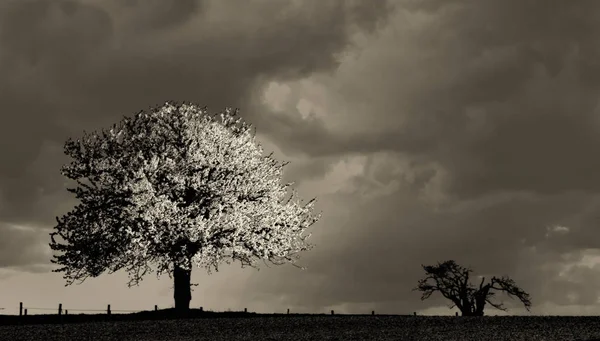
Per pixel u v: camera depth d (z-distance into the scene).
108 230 43.03
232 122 48.75
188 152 45.34
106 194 43.38
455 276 63.31
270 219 46.09
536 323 32.34
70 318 40.84
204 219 43.69
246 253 44.88
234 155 47.31
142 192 42.81
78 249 42.59
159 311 44.53
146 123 47.09
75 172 44.19
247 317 40.94
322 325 33.00
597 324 31.52
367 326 32.19
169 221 42.19
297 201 47.69
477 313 62.41
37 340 28.55
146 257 43.16
